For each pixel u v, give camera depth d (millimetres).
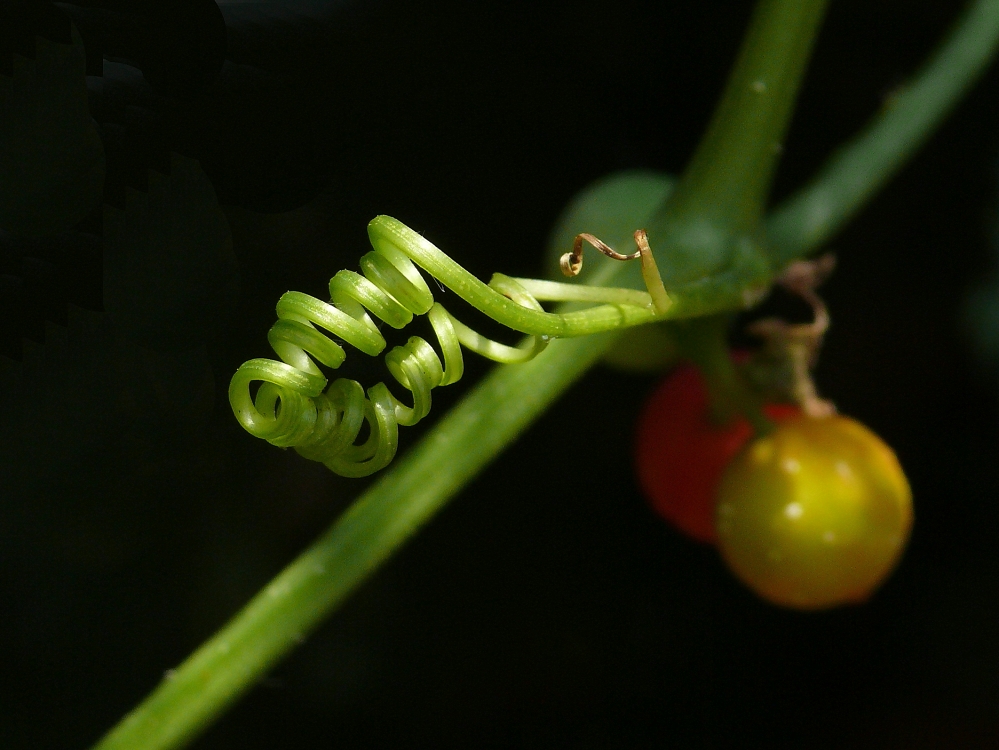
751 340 81
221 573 69
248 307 57
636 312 49
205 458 67
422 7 62
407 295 45
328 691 78
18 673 66
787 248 63
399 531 55
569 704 83
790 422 62
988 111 84
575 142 77
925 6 81
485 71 71
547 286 49
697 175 57
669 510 68
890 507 61
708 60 79
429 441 56
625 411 84
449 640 81
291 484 71
